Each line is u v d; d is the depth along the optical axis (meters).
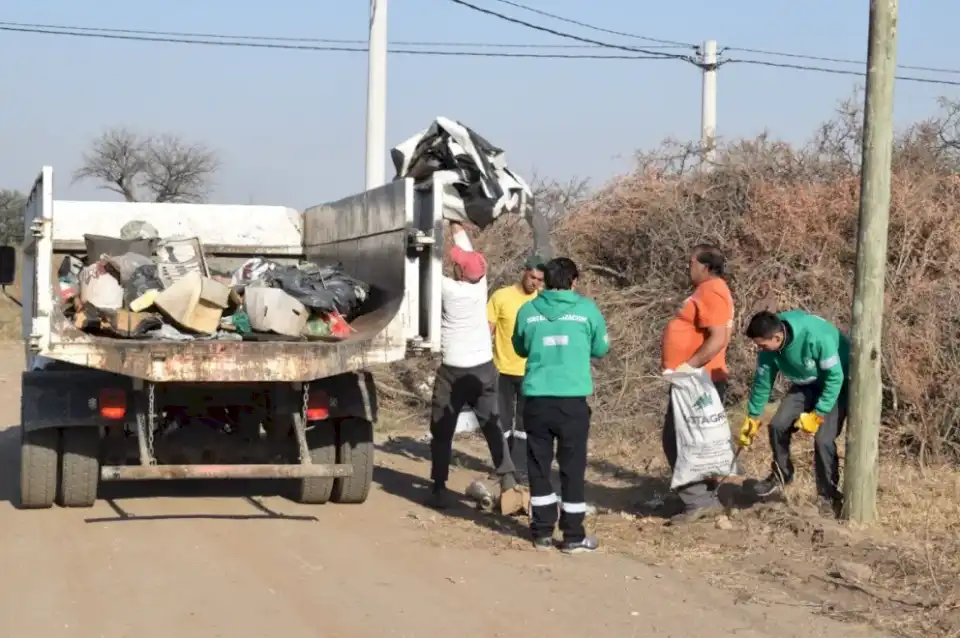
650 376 12.03
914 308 10.55
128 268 8.11
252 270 9.30
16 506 8.43
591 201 14.69
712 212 13.27
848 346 7.80
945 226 11.61
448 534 7.76
